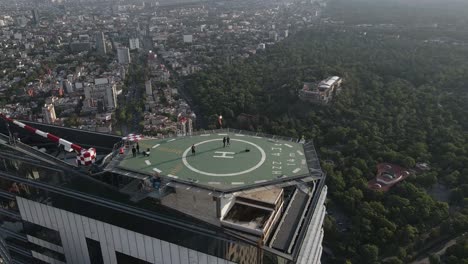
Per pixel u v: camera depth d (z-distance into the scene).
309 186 85.06
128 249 84.50
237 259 71.00
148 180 79.88
